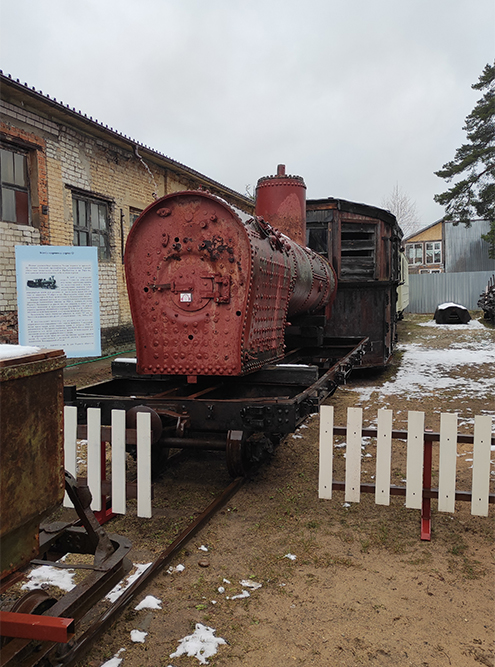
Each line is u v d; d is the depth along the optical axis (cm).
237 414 394
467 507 390
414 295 2873
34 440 191
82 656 223
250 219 429
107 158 1091
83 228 1050
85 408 425
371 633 241
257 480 441
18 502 183
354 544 330
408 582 286
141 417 348
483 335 1631
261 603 265
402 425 609
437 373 985
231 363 404
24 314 734
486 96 2081
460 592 276
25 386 186
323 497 358
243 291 398
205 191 405
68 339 753
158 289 418
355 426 347
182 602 265
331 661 223
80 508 251
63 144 955
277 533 344
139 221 418
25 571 240
